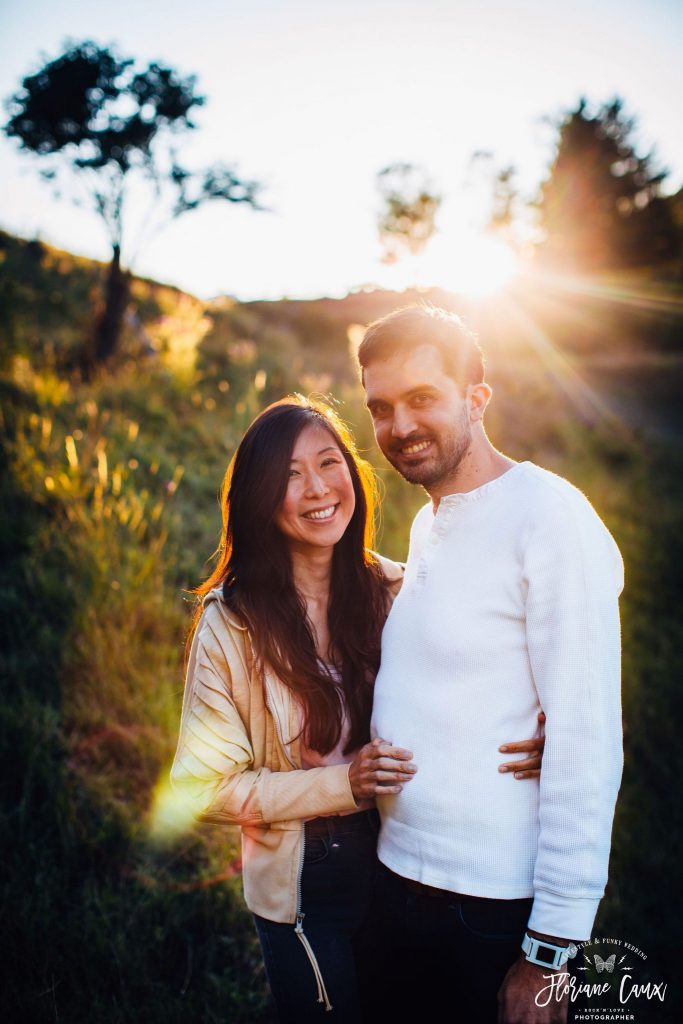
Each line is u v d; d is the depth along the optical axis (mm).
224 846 2729
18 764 2910
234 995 2211
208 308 15312
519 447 9922
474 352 1681
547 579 1449
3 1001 2072
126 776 3029
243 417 7141
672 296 27844
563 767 1406
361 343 1704
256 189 9133
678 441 12438
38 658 3555
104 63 8242
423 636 1623
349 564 1970
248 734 1808
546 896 1404
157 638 3811
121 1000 2162
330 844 1751
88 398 6730
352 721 1869
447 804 1526
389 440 1667
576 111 33562
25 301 8977
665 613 5445
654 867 2902
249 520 1811
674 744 3727
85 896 2438
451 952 1563
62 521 4598
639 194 32844
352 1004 1712
